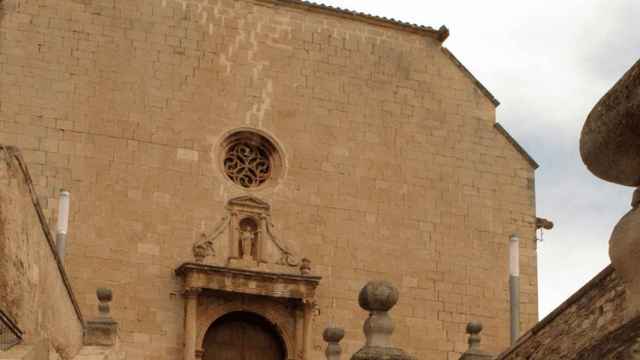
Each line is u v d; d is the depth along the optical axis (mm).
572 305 10117
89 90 32250
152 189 32094
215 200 32688
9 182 14523
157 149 32500
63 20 32500
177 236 32000
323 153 34406
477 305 34688
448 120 36219
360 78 35562
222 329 32562
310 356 32250
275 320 32469
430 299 34219
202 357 32000
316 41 35406
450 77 36688
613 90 4445
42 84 31797
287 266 32844
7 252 14453
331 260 33531
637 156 4543
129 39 33094
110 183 31703
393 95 35781
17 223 15047
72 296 20734
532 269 35719
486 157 36312
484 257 35250
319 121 34688
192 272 31156
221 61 34000
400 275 34125
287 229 33312
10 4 32062
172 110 33000
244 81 34125
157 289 31344
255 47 34562
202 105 33406
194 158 32812
